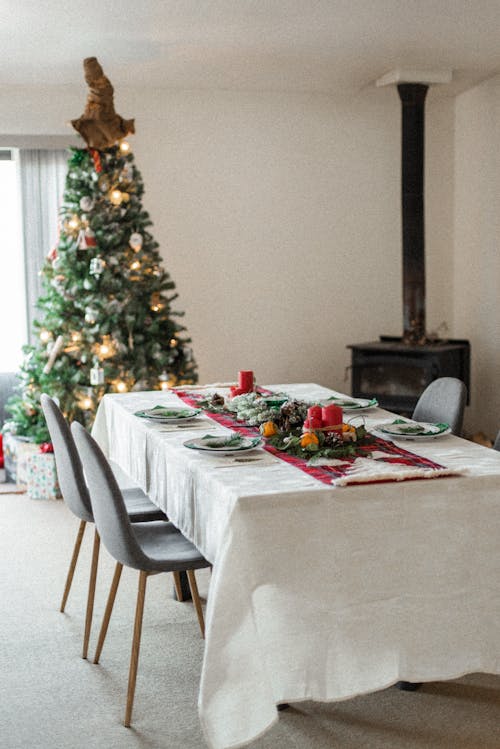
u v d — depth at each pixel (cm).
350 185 661
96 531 316
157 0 421
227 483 250
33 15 443
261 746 252
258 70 568
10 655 317
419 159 591
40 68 552
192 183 631
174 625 342
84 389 527
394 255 675
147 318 545
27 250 636
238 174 638
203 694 232
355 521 246
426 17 457
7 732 263
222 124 631
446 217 677
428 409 392
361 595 249
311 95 645
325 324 668
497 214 616
